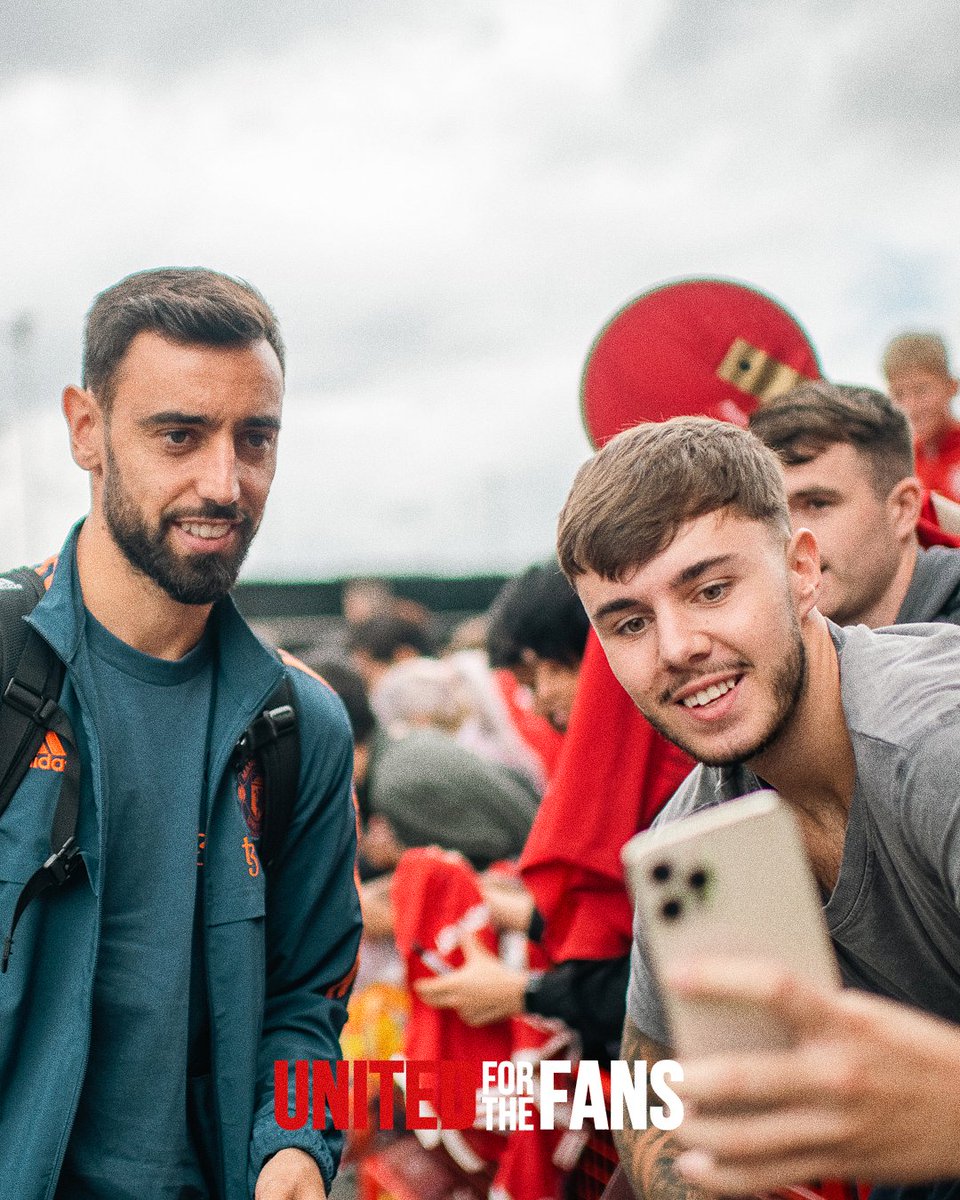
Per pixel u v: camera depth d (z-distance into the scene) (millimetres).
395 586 15758
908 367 4758
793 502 2199
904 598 2268
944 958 1442
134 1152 1673
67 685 1694
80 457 1761
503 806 3355
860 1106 780
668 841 831
